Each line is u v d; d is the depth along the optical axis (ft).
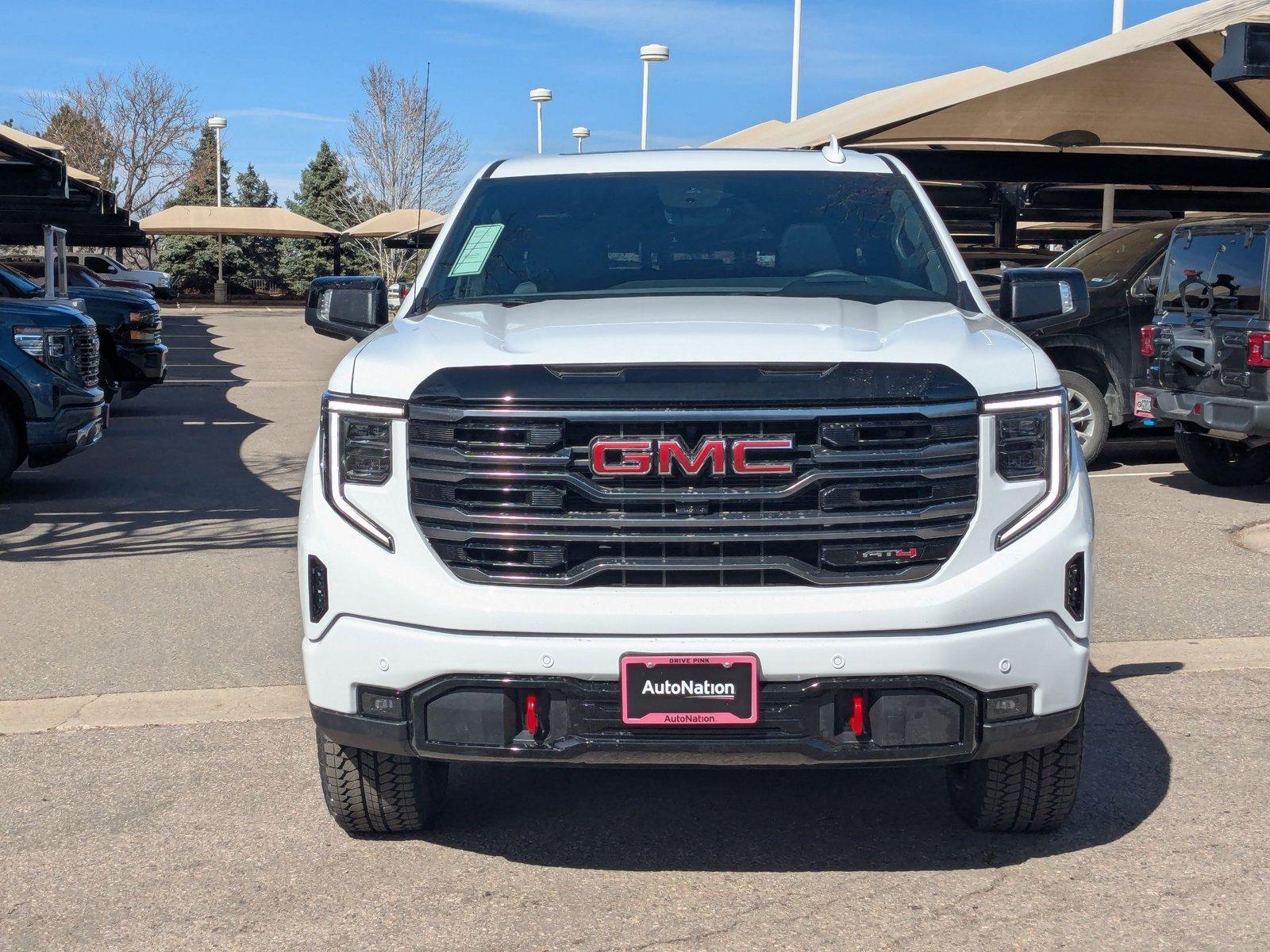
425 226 140.87
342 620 11.79
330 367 82.23
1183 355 31.37
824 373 11.46
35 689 18.95
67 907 12.30
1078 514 11.92
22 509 33.04
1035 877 12.66
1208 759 15.69
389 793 13.10
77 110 192.34
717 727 11.34
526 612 11.34
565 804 14.71
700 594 11.36
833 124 53.06
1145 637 20.98
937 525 11.47
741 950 11.31
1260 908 11.94
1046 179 56.39
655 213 16.29
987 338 12.48
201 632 21.83
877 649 11.25
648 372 11.43
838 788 15.11
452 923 11.89
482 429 11.46
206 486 36.68
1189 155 57.52
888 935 11.55
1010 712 11.63
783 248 15.65
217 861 13.26
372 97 144.66
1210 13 40.91
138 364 54.95
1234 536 28.35
